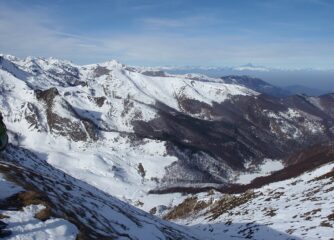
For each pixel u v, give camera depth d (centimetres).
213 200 9562
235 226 5888
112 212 3366
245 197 8100
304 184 7406
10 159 4322
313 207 5406
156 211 13175
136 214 4353
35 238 1720
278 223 5109
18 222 1773
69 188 3375
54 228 1864
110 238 2388
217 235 5669
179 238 4044
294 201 6222
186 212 10256
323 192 6172
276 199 6888
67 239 1836
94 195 4072
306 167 14525
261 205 6862
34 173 2962
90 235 2148
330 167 7725
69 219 2127
